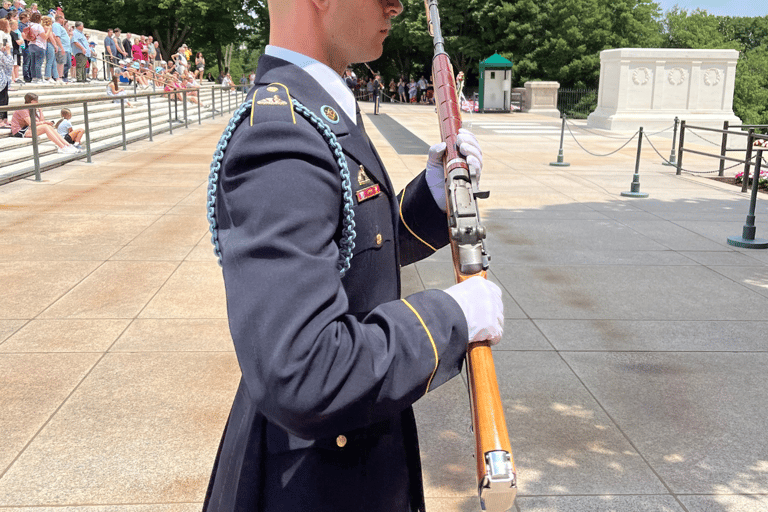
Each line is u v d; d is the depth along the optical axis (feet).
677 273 21.68
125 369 14.11
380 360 3.44
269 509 4.23
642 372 14.46
